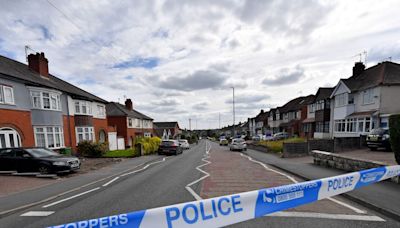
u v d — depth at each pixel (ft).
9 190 21.59
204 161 42.96
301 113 115.24
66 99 58.75
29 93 46.57
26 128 45.39
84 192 20.45
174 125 232.73
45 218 14.11
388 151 42.09
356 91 65.31
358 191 16.60
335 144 47.32
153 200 17.49
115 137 87.56
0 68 42.57
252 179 24.73
